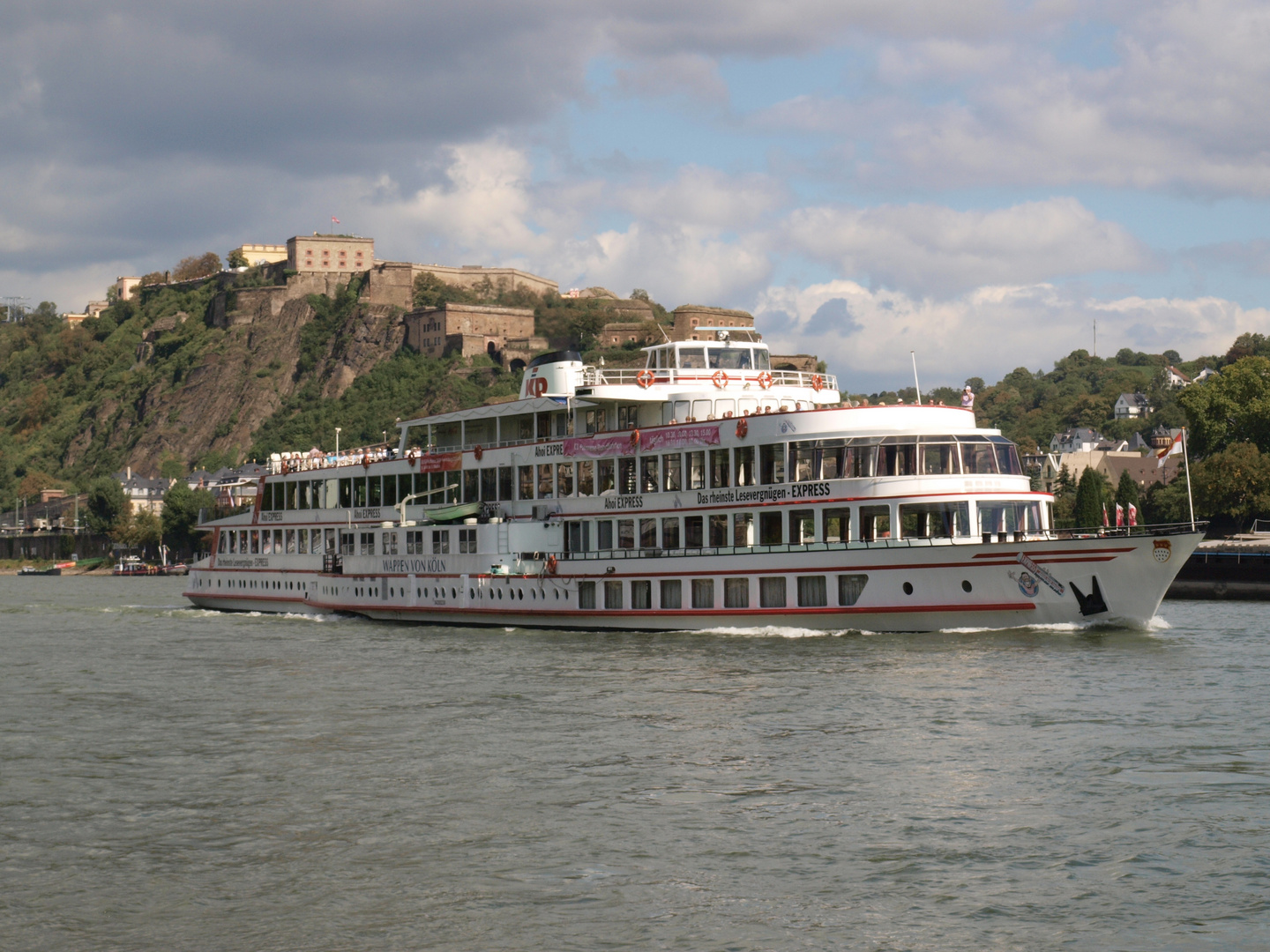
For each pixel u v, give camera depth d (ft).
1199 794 93.25
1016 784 96.84
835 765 103.50
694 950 68.54
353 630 221.66
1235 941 68.49
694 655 165.78
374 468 247.70
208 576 291.99
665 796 96.02
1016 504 176.45
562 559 208.74
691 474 194.18
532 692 141.59
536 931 71.26
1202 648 159.84
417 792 98.89
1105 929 70.38
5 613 309.42
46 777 106.63
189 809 95.86
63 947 70.33
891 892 75.87
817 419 178.60
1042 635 166.91
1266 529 407.85
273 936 71.36
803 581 180.24
